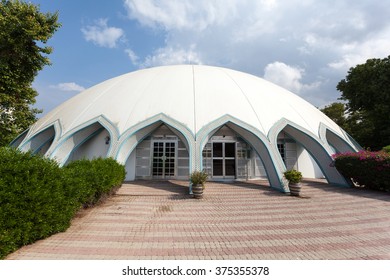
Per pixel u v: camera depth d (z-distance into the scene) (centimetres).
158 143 1496
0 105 1491
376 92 2033
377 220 709
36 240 511
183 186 1240
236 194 1079
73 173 632
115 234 568
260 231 608
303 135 1405
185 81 1540
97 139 1460
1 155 447
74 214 654
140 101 1381
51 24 1378
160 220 689
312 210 820
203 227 635
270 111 1405
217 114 1320
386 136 2161
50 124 1437
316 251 487
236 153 1511
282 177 1155
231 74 1741
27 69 1434
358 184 1259
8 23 1234
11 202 414
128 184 1280
